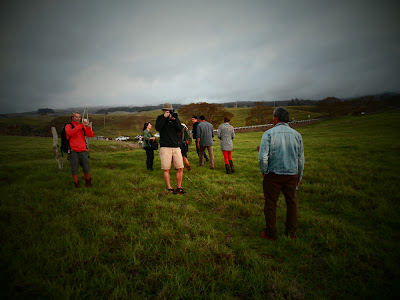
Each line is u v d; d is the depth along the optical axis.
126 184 5.34
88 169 5.10
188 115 58.59
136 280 2.13
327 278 2.22
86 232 2.99
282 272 2.29
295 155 2.78
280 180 2.82
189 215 3.62
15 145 16.88
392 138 14.96
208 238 2.80
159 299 1.87
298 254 2.62
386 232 3.07
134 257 2.35
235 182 5.78
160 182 5.63
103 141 23.70
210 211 3.97
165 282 2.06
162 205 3.96
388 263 2.26
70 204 3.91
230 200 4.29
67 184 5.35
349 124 36.97
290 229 2.89
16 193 4.48
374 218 3.52
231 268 2.27
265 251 2.70
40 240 2.61
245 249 2.68
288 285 2.06
